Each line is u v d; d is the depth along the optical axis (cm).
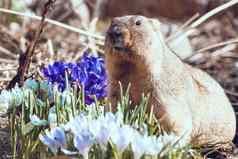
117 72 533
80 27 1088
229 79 905
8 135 581
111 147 448
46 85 578
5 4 1075
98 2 1162
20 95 545
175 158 456
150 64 528
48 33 1020
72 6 1115
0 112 578
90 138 441
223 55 976
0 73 766
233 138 655
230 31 1213
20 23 1046
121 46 514
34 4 1133
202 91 596
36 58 770
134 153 443
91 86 618
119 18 528
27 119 531
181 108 546
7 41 902
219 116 608
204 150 589
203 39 1159
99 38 813
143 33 521
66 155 464
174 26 1162
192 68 613
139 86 533
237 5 1285
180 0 1417
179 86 550
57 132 461
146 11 1435
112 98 542
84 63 629
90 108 524
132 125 488
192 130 579
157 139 463
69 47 934
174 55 566
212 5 1322
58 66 626
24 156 502
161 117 536
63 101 538
